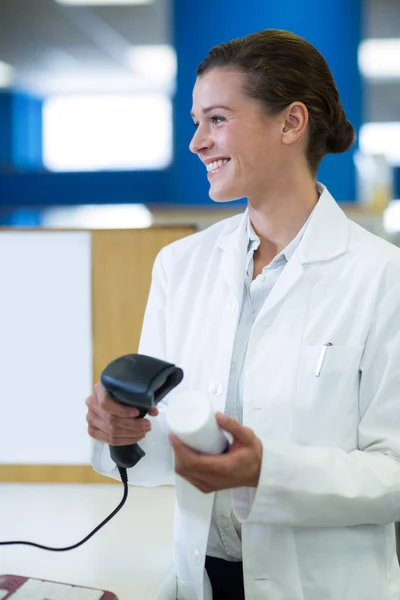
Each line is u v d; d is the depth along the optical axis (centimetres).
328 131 109
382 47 938
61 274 157
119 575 115
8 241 157
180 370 97
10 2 738
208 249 121
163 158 1116
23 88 1122
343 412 103
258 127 103
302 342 105
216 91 103
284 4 470
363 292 104
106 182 905
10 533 132
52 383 159
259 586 104
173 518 139
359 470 97
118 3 741
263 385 105
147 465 114
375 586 104
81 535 131
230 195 107
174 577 115
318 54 107
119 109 1114
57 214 891
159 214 346
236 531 109
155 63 1023
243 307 113
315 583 103
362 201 371
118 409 96
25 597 101
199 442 85
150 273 155
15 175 913
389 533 109
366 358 104
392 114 1284
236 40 105
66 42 898
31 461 160
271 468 91
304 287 107
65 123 1153
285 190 108
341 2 468
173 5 483
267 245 114
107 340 157
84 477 159
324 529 104
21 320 158
